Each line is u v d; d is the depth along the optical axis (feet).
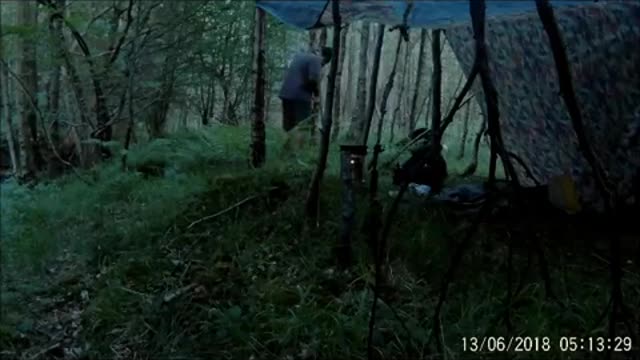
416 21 14.25
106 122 29.73
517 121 20.36
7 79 33.53
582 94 17.60
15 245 19.70
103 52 29.30
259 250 17.39
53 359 14.34
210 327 14.30
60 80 33.94
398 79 47.34
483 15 7.08
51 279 18.06
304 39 40.06
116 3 32.14
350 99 50.06
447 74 47.62
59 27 28.55
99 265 18.37
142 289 16.48
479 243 16.43
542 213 17.88
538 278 15.03
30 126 33.88
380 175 21.93
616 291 8.58
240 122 37.47
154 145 26.50
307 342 13.55
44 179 31.78
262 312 14.40
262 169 22.17
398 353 12.95
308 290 15.01
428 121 42.98
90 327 15.25
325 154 17.90
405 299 14.69
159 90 32.37
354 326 13.43
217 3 31.40
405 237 16.94
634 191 16.78
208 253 17.80
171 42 31.09
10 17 33.35
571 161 18.52
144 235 19.17
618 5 16.31
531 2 12.57
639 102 16.60
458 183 22.50
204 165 25.07
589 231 17.16
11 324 15.47
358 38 55.31
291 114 26.27
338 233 17.52
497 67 20.25
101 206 22.67
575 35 17.44
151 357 13.91
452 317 14.01
